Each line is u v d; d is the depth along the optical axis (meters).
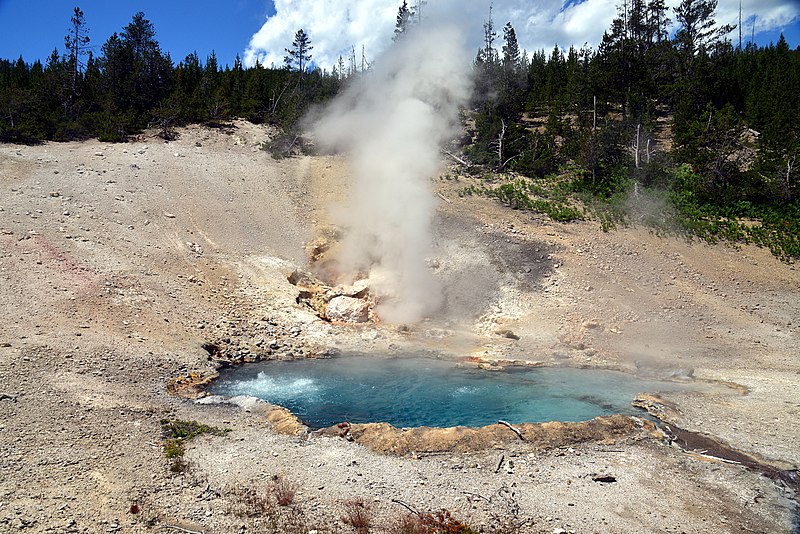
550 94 45.94
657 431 10.59
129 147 31.47
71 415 9.90
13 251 17.34
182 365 13.95
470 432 10.02
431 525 7.13
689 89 40.62
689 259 23.19
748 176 29.78
